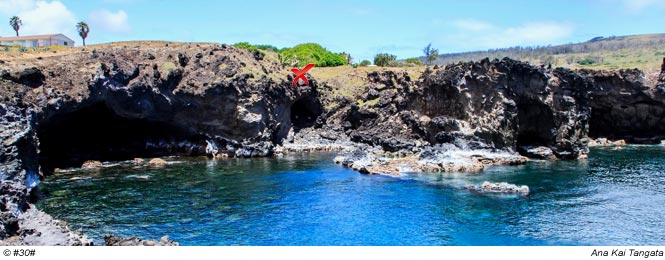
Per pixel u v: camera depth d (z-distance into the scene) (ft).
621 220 179.42
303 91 397.39
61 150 311.68
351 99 427.33
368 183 242.99
